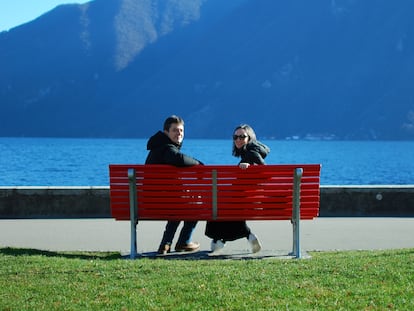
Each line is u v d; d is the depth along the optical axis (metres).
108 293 6.84
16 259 8.74
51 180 53.75
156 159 9.65
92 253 10.04
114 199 9.63
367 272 7.55
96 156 107.00
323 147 174.38
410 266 7.82
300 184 9.49
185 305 6.35
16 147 153.00
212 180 9.51
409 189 14.95
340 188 14.92
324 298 6.52
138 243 11.25
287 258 9.23
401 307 6.19
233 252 10.01
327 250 10.48
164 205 9.54
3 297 6.77
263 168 9.44
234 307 6.25
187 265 8.32
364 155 123.00
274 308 6.20
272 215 9.59
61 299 6.67
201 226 13.30
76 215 14.77
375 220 14.20
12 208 14.74
